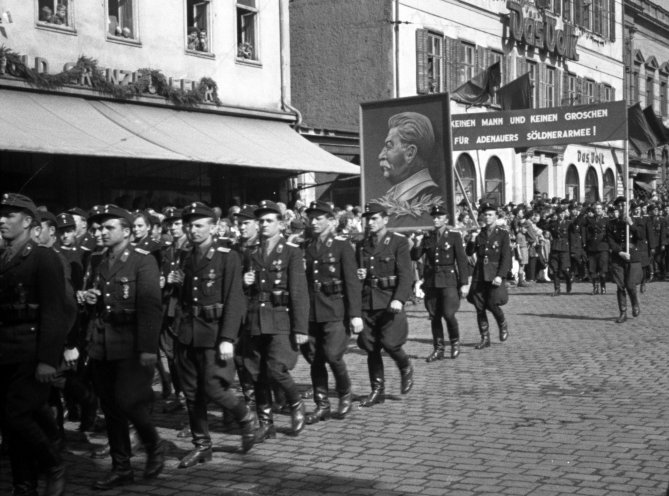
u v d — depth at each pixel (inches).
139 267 263.0
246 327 311.3
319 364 344.8
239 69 817.5
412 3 1088.8
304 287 312.8
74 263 342.3
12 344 236.7
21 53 631.2
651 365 449.4
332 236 346.9
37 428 238.1
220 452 298.2
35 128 579.2
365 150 527.2
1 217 238.8
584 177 1553.9
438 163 511.2
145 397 261.6
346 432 322.3
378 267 368.8
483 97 1065.5
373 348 370.3
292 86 1123.3
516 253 997.2
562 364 459.2
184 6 762.8
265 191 848.9
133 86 700.0
